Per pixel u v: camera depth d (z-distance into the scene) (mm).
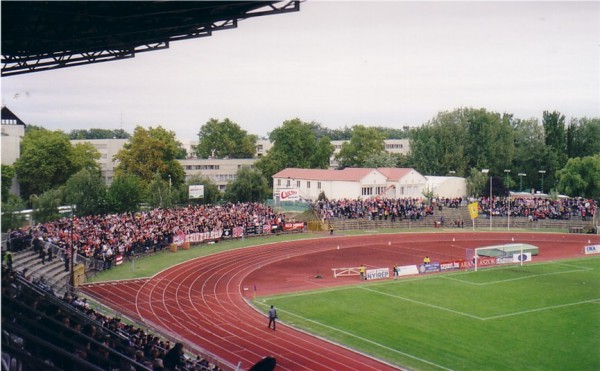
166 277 59844
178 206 107250
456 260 70750
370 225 98500
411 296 54188
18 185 88500
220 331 42656
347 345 40062
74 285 50812
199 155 181500
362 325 44938
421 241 86688
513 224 102062
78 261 57750
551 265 69812
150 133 121312
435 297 53875
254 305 50500
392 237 90062
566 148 150750
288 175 130000
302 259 72000
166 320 44750
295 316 47281
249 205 101938
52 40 32312
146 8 29328
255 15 30828
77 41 34906
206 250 75688
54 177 91812
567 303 51781
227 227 84625
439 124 155000
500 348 39625
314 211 101000
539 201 108375
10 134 92000
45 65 38469
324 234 91375
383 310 49344
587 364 36531
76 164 94312
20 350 17516
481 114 151750
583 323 45562
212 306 49625
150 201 100625
